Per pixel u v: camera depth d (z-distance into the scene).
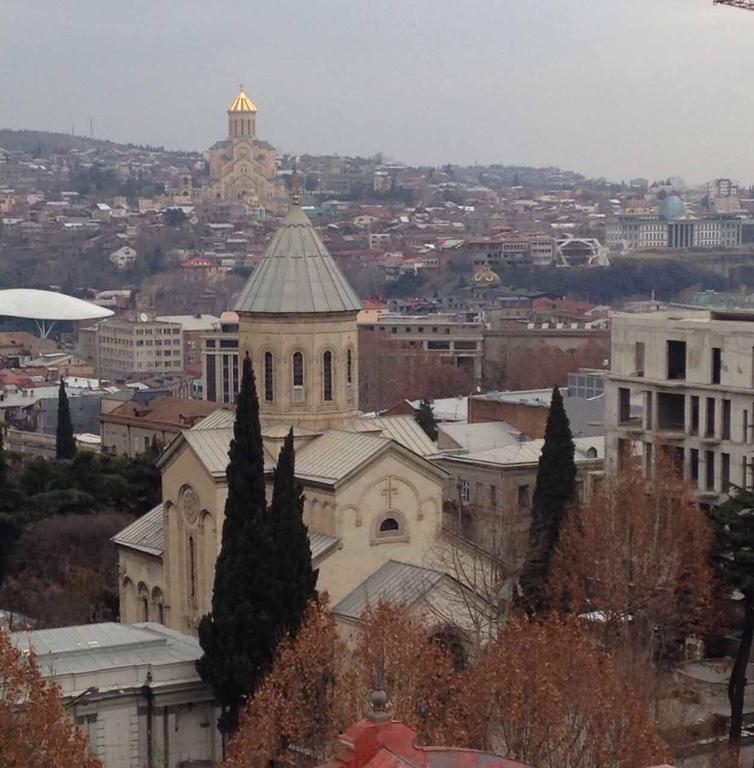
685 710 91.50
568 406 178.50
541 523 104.69
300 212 107.94
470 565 102.12
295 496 91.50
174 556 106.69
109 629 97.94
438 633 92.19
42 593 124.19
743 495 99.56
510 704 71.00
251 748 76.00
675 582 96.69
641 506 100.44
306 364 105.38
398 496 101.12
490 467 153.88
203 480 102.56
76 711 89.44
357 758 46.09
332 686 78.00
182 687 92.75
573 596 96.38
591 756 69.44
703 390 125.44
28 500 136.62
